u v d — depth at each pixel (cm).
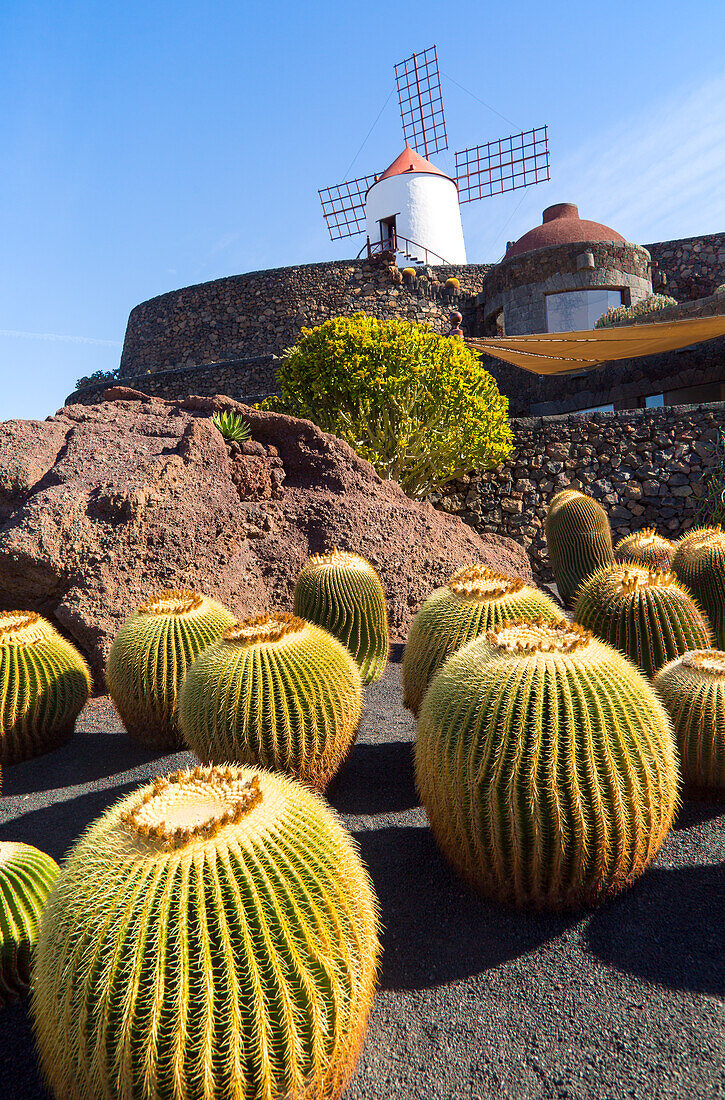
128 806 234
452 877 345
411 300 2266
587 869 295
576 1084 231
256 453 895
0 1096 241
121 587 690
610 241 2023
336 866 222
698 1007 258
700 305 1566
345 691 416
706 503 1230
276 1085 192
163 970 187
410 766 479
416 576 891
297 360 1176
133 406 905
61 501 688
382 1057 244
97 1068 189
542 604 460
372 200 3038
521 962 286
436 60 3462
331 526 871
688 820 392
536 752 287
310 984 197
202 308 2398
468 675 322
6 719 505
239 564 798
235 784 237
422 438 1119
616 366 1733
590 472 1262
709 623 629
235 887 196
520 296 2062
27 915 286
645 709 306
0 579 665
